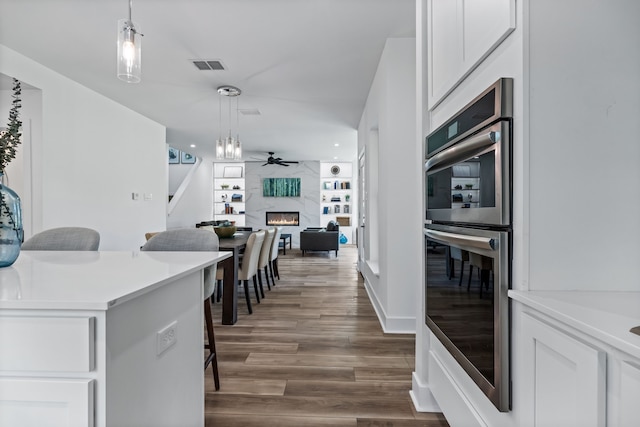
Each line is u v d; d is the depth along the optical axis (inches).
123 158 194.1
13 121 47.8
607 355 25.8
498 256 38.8
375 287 147.3
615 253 35.9
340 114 211.5
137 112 207.2
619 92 35.8
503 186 38.1
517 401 37.8
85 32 114.7
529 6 36.1
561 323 30.8
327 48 124.3
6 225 47.1
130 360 34.8
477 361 44.9
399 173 116.6
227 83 159.2
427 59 72.5
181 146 322.7
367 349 102.0
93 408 30.1
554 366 31.6
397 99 116.6
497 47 42.5
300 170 413.1
